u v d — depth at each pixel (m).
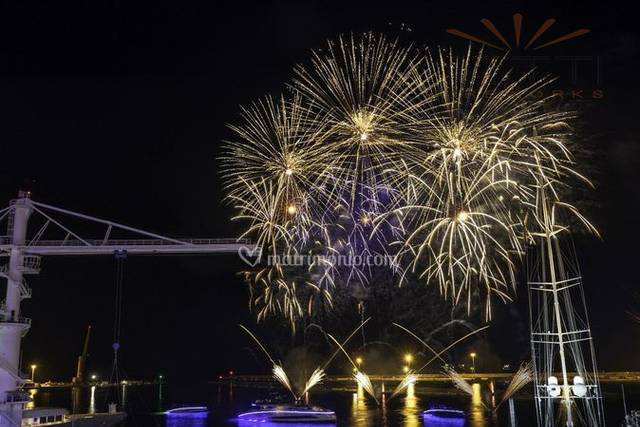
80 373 179.38
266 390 175.00
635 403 97.69
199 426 76.94
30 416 55.69
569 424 24.41
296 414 75.88
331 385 143.38
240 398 143.50
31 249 65.00
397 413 88.62
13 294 62.88
